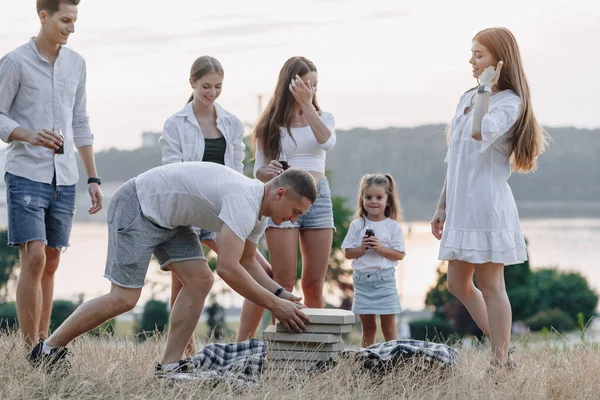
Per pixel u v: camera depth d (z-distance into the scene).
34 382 4.20
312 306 5.75
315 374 4.50
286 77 5.69
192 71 5.59
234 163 5.71
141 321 26.06
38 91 5.18
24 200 5.07
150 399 4.15
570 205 74.69
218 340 6.20
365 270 6.07
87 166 5.57
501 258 4.74
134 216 4.52
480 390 4.37
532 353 5.67
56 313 25.89
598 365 4.80
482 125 4.64
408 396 4.28
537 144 4.87
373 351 4.64
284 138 5.67
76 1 5.18
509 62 4.83
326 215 5.71
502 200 4.82
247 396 4.14
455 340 6.24
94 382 4.31
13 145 5.14
